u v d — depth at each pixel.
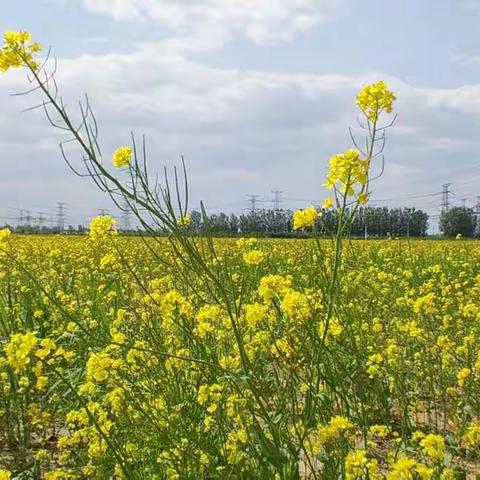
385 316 2.18
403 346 1.87
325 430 1.05
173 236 1.17
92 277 2.57
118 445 1.21
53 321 2.01
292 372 1.13
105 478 1.22
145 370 1.43
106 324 1.89
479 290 2.56
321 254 1.17
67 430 1.62
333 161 1.11
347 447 1.10
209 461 1.12
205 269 1.06
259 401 1.04
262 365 1.45
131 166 1.10
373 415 1.53
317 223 1.22
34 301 2.18
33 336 1.03
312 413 1.07
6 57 1.13
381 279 2.58
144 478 1.20
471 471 1.34
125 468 1.10
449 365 1.74
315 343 1.14
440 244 6.21
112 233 1.52
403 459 0.97
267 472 1.07
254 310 1.17
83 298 2.45
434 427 1.57
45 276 2.95
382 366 1.59
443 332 1.92
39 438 1.56
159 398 1.32
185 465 1.13
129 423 1.27
